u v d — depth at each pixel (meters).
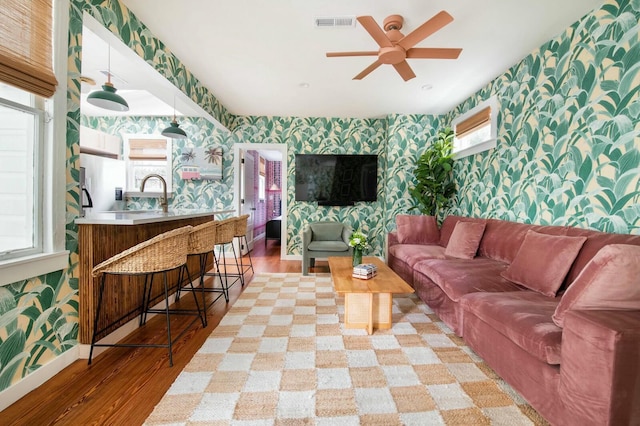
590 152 2.21
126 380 1.66
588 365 1.09
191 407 1.44
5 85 1.49
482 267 2.57
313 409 1.43
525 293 1.94
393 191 4.91
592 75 2.20
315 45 2.77
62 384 1.62
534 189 2.79
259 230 7.55
